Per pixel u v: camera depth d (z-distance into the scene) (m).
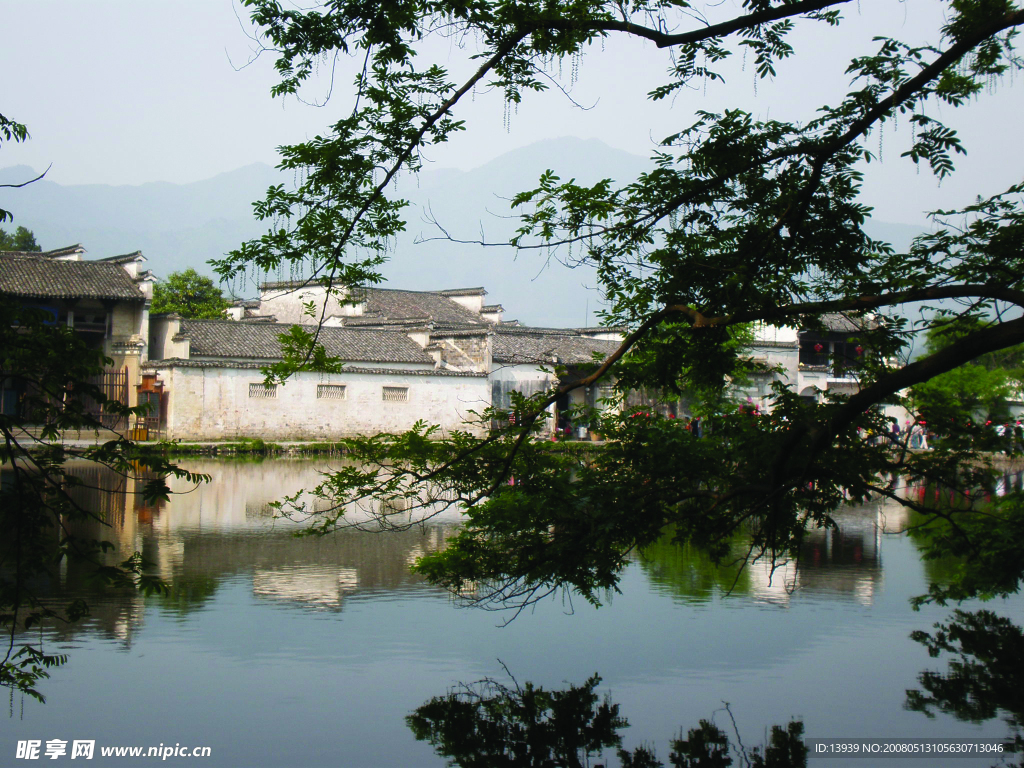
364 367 42.56
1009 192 7.79
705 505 8.52
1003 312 7.73
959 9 6.90
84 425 6.86
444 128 7.51
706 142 7.73
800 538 8.80
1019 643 10.27
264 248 7.72
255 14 7.15
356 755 7.28
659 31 6.93
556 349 48.03
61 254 40.56
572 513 8.15
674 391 8.55
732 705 8.50
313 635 10.29
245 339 41.56
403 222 7.91
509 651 9.90
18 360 6.47
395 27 7.06
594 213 7.65
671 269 8.29
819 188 7.89
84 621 10.60
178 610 11.20
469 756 7.34
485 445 8.71
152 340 41.44
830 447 8.42
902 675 9.38
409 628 10.66
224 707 8.15
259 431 39.78
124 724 7.73
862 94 7.19
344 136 7.45
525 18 6.98
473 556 8.64
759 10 6.95
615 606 12.01
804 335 49.12
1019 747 7.54
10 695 8.33
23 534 6.80
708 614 11.65
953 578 11.61
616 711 8.31
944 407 9.06
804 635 10.64
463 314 60.66
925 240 8.25
